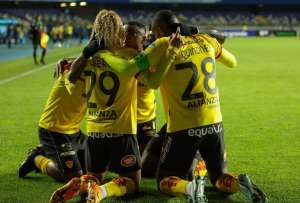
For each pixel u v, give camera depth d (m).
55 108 6.25
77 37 61.25
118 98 5.39
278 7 76.06
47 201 5.82
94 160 5.59
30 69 22.22
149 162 6.59
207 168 5.75
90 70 5.48
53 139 6.28
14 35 45.44
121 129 5.45
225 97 14.33
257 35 69.50
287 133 9.62
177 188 5.35
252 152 8.16
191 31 5.62
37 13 67.94
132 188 5.64
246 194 5.25
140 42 5.53
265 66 24.42
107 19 5.30
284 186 6.40
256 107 12.62
